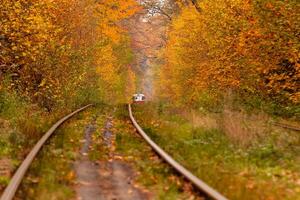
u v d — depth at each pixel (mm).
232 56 39125
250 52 37344
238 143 21859
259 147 20562
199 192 12531
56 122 26875
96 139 22984
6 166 15141
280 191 13617
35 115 28469
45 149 17922
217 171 15672
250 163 18078
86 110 44875
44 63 34188
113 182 14266
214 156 19141
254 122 27656
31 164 14961
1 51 30359
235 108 41594
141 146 20812
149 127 28250
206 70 43844
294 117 42000
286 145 22375
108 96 88812
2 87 31141
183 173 13758
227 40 38312
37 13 29297
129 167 16578
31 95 36375
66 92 39688
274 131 25609
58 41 36719
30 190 12281
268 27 33781
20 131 21203
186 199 12219
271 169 17203
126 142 22047
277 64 39406
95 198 12297
